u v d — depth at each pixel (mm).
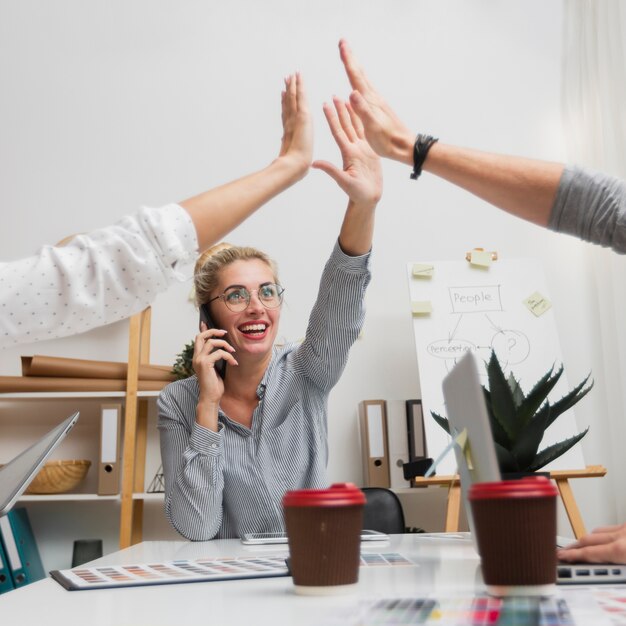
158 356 3035
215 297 1900
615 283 2949
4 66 3273
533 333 2842
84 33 3309
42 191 3186
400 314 3111
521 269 2947
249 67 3295
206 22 3326
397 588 696
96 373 2811
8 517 2662
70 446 3004
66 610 649
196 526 1612
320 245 3143
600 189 1172
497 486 610
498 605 569
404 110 3283
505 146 3279
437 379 2748
